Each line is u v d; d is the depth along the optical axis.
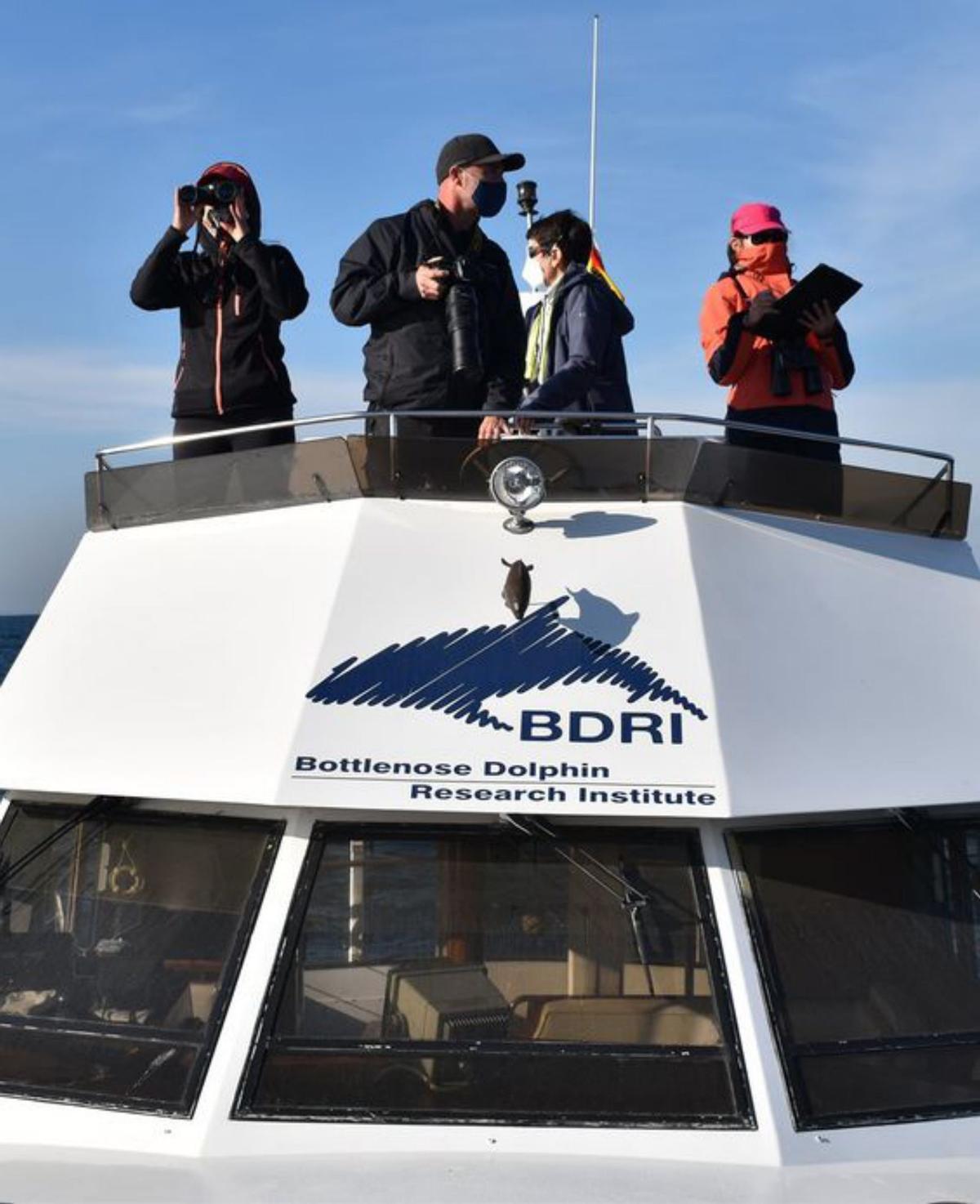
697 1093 4.20
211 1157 4.11
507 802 4.49
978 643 5.50
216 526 5.68
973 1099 4.37
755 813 4.51
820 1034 4.34
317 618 5.01
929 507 6.00
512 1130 4.14
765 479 5.60
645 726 4.69
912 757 4.88
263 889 4.50
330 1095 4.22
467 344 6.20
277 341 7.00
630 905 4.43
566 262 6.68
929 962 4.59
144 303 6.86
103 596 5.61
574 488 5.43
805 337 6.87
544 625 4.96
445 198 6.54
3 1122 4.36
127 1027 4.46
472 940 4.43
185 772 4.73
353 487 5.42
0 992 4.73
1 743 5.19
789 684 4.95
